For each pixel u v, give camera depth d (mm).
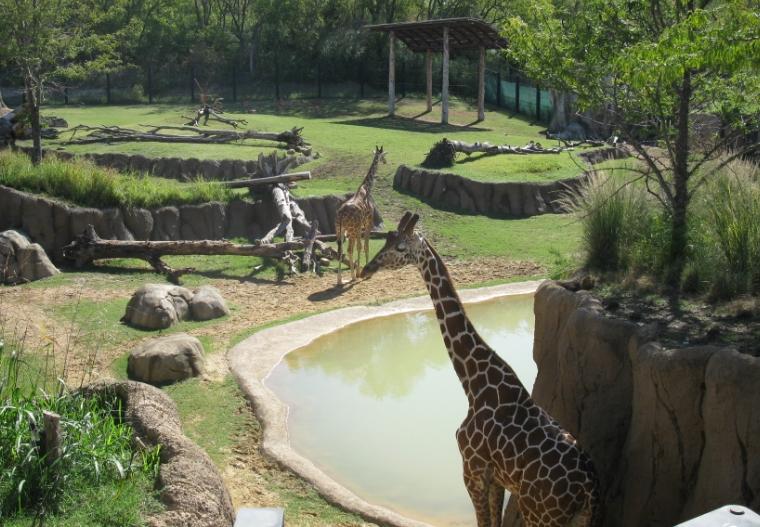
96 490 6555
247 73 44750
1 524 6004
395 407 10461
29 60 20453
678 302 7527
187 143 25594
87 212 16422
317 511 7734
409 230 6594
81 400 7617
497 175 20969
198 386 10641
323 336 12961
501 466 5953
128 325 12539
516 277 15945
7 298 13508
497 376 6199
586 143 26359
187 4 52625
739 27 6453
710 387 5734
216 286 15305
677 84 8867
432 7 47344
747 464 5473
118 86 43000
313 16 44906
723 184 9031
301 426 9805
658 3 8961
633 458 6340
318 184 21812
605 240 9188
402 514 7887
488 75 41094
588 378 6973
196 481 6652
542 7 9469
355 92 42656
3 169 16891
